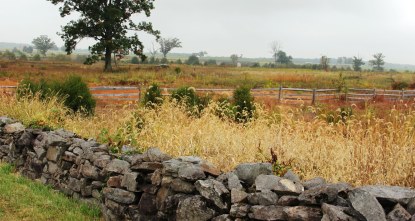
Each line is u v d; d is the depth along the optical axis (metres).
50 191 6.90
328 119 11.13
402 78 55.44
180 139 6.63
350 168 5.40
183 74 45.72
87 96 13.10
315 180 4.24
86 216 5.81
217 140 6.86
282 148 6.09
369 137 6.46
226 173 4.63
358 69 114.75
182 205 4.59
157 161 5.22
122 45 55.31
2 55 90.25
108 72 48.66
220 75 47.69
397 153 5.50
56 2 56.38
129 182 5.31
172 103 9.11
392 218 3.32
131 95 21.53
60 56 99.06
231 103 14.19
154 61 106.81
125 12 57.47
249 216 4.14
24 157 8.19
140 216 5.17
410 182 5.03
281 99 20.69
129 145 6.74
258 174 4.46
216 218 4.34
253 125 8.63
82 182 6.35
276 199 4.07
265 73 59.00
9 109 10.45
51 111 9.92
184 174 4.69
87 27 56.38
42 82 13.43
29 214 5.82
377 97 24.41
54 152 7.16
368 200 3.42
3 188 6.85
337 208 3.59
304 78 46.31
